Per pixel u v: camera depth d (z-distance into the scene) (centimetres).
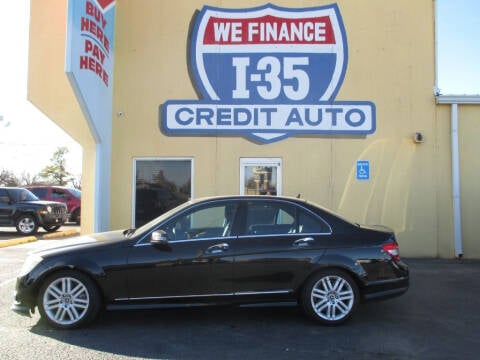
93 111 910
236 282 541
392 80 1017
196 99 1022
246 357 452
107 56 985
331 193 1007
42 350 466
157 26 1032
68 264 524
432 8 1023
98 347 476
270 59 1020
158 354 459
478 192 1002
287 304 549
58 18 980
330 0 1026
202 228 559
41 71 980
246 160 1013
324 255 550
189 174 1019
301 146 1009
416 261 966
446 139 1012
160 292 534
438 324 561
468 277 821
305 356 455
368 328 544
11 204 1659
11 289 720
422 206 1004
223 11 1029
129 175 1017
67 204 2153
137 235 550
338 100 1016
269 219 565
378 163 1009
